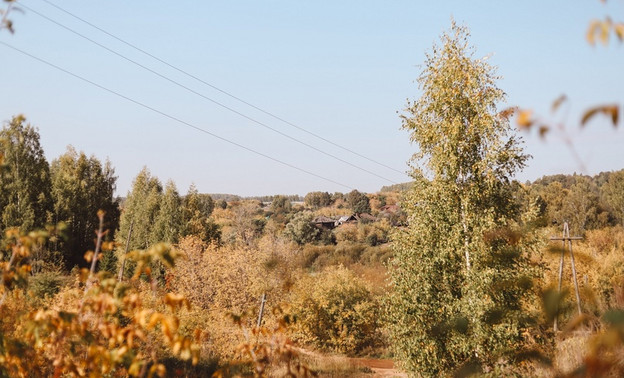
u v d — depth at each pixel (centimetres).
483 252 1233
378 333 2814
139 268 359
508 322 988
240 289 2222
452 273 1378
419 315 1333
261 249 3153
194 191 4722
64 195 4425
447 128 1469
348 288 2825
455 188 1417
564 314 185
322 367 1927
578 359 499
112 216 5672
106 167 5781
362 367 2034
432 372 1295
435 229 1450
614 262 2191
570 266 1786
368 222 9794
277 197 13038
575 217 5697
